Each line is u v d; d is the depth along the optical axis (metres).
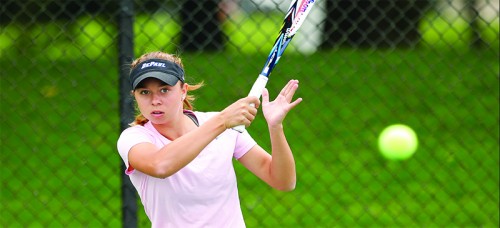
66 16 30.83
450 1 25.09
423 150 31.69
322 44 38.62
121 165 17.34
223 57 36.56
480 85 34.81
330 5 29.52
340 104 36.47
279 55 12.42
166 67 11.31
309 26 37.31
